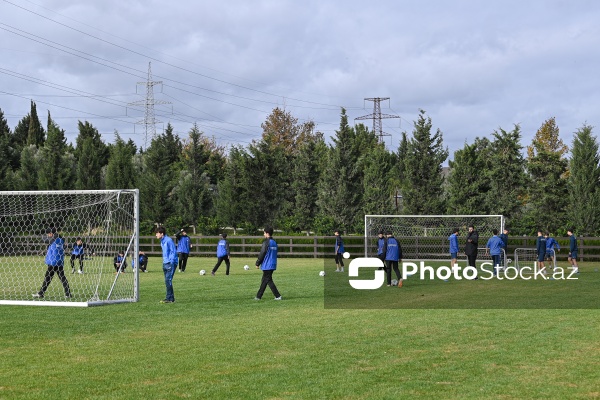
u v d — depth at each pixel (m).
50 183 51.69
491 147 47.56
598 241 36.41
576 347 10.54
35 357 9.84
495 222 39.59
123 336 11.66
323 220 44.66
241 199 50.19
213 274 26.27
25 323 13.26
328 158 50.75
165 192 51.56
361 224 46.16
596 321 13.47
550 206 44.78
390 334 11.80
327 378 8.48
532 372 8.80
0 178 52.06
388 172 51.84
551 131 60.66
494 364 9.29
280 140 82.25
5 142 63.78
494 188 45.75
